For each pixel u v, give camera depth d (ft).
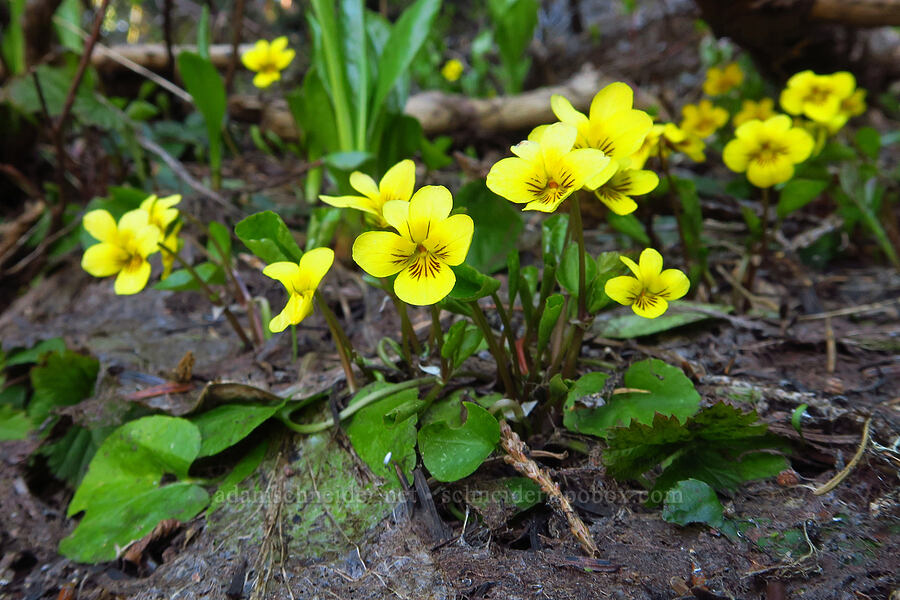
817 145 0.97
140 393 0.78
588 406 0.65
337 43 0.97
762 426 0.60
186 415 0.73
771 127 0.77
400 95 1.04
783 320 0.85
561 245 0.71
